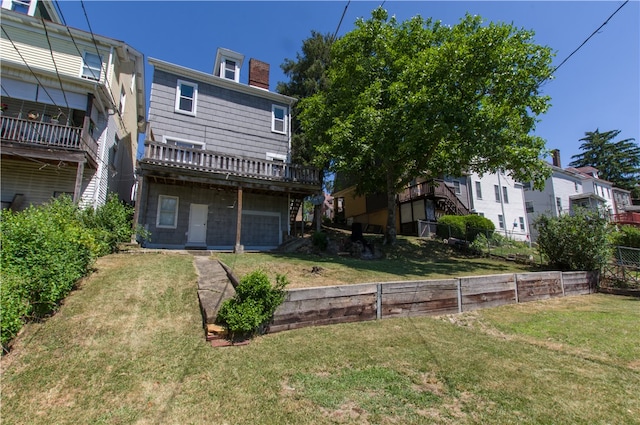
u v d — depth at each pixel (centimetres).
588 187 3303
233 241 1319
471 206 2377
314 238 1208
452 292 623
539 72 1081
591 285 962
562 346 454
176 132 1284
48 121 1150
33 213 561
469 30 1147
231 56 1511
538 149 1218
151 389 296
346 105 1367
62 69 1171
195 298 525
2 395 279
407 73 1152
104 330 403
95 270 618
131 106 1716
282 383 313
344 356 380
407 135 1121
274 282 657
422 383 323
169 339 397
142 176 1054
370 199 2422
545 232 1138
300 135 2023
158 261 750
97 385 300
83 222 736
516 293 731
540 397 302
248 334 420
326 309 492
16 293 368
